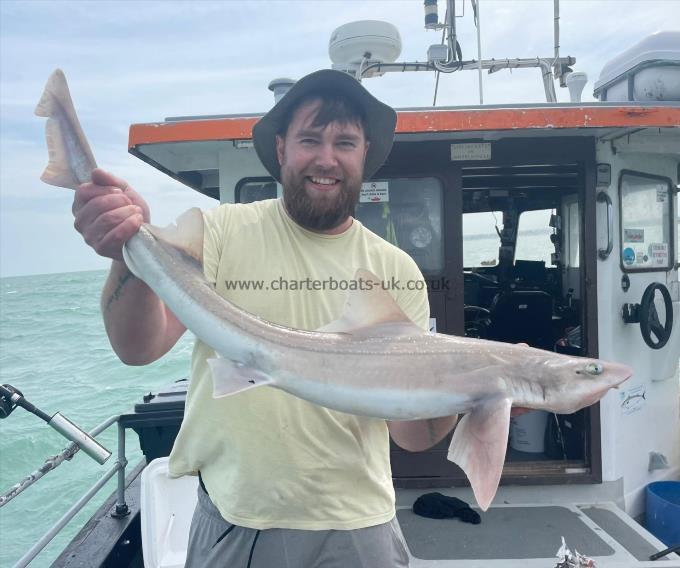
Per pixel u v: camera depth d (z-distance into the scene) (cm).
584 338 497
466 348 235
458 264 485
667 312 511
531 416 567
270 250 242
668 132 468
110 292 207
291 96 246
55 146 192
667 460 544
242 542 224
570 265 700
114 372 1692
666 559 393
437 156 482
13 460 967
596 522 446
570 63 602
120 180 195
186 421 241
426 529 435
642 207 528
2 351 2228
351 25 541
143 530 376
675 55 456
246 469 224
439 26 618
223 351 213
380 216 488
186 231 213
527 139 479
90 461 955
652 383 530
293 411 228
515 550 404
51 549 665
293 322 236
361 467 235
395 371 224
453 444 224
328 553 225
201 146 458
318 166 238
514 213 789
